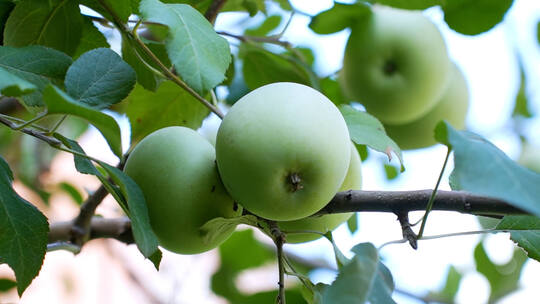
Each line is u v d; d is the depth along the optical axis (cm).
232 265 105
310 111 73
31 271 74
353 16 95
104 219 88
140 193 73
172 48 73
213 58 73
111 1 76
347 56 96
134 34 75
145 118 88
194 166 77
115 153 73
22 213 74
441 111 99
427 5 92
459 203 74
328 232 76
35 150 116
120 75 75
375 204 76
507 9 92
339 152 74
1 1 79
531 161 122
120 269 176
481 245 103
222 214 77
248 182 74
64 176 144
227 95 97
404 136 100
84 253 181
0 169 74
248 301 88
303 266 106
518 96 122
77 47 82
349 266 70
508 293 104
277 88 74
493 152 69
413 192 75
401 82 95
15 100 91
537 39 119
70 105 70
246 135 73
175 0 83
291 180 73
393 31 94
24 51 75
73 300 176
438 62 95
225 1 86
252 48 94
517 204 66
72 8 80
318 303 77
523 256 103
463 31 93
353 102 98
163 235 77
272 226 77
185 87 75
